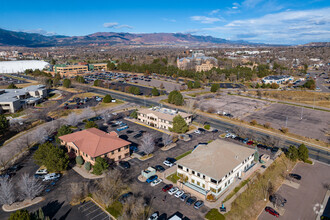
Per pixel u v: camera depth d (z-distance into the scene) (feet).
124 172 204.33
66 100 480.64
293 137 293.84
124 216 146.92
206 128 313.53
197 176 183.83
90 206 159.74
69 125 320.29
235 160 197.26
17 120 322.96
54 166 192.34
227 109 422.41
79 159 211.41
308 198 176.24
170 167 214.69
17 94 448.24
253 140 281.54
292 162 233.55
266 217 155.02
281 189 188.14
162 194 174.50
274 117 378.53
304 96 527.81
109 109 410.31
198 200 167.22
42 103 453.99
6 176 192.85
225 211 155.84
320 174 210.59
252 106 445.37
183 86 592.19
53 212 153.07
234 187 185.78
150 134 295.69
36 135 264.72
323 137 294.66
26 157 233.76
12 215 120.16
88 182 188.03
